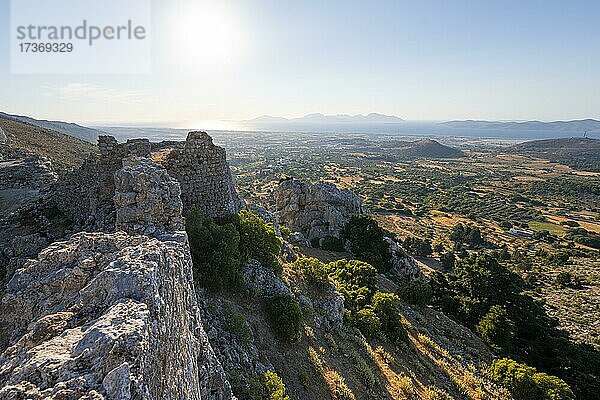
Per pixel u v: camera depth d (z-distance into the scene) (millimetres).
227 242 18500
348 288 32500
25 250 18062
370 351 23516
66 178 22125
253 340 15906
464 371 28750
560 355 37531
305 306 21969
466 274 46031
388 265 50500
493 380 29656
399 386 21031
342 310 25766
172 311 7668
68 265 8727
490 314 38656
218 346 13898
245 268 20203
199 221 18922
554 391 27828
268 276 20812
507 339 37375
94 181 19578
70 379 5082
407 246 95875
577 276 92188
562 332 44406
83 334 6004
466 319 42250
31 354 5797
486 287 44062
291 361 16703
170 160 20609
